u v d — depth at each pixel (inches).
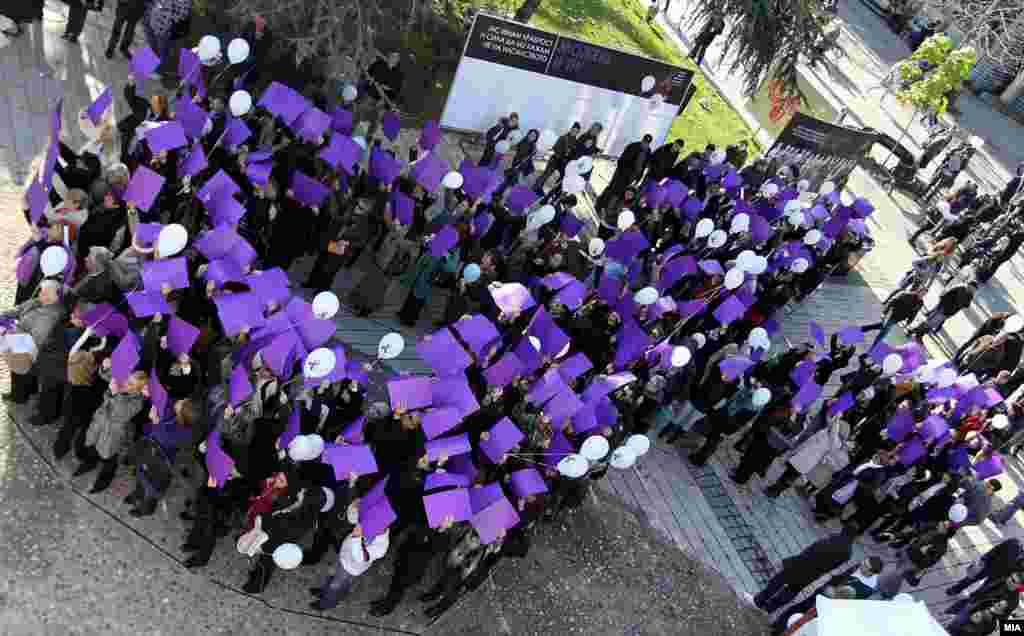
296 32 548.7
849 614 328.8
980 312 791.7
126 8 514.6
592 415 370.0
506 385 368.8
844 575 378.0
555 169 624.7
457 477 315.3
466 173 486.6
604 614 387.9
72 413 315.0
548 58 642.2
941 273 821.2
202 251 350.6
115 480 335.6
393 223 451.8
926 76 992.9
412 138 627.5
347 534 329.7
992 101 1401.3
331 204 444.1
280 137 471.5
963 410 522.6
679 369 458.3
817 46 757.3
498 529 314.0
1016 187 892.0
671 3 1098.1
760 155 813.9
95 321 308.8
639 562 420.5
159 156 391.5
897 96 1016.2
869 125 1044.5
